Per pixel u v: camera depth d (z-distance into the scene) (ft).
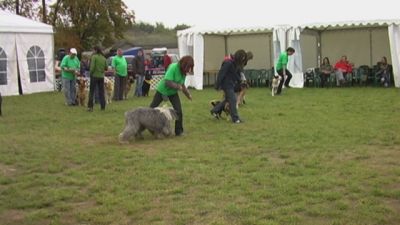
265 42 81.71
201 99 56.95
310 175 21.52
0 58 67.97
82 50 141.79
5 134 34.78
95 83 47.47
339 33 78.54
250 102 50.96
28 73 71.10
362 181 20.51
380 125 34.04
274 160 24.88
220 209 17.35
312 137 30.32
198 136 32.17
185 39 75.10
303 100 51.88
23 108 51.11
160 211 17.40
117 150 28.25
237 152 26.89
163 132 31.63
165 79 31.48
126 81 58.54
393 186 19.72
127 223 16.38
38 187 21.20
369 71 69.62
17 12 133.49
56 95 66.64
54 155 27.37
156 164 24.31
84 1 137.28
